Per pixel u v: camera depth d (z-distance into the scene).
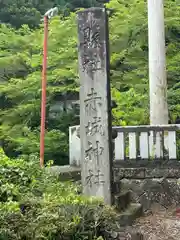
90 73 6.14
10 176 5.10
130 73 12.20
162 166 7.99
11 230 3.65
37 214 3.98
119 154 8.23
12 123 12.65
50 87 12.21
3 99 13.66
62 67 12.65
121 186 7.60
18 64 13.44
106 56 6.06
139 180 8.02
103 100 6.08
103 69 6.07
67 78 12.24
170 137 8.09
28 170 5.62
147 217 6.87
